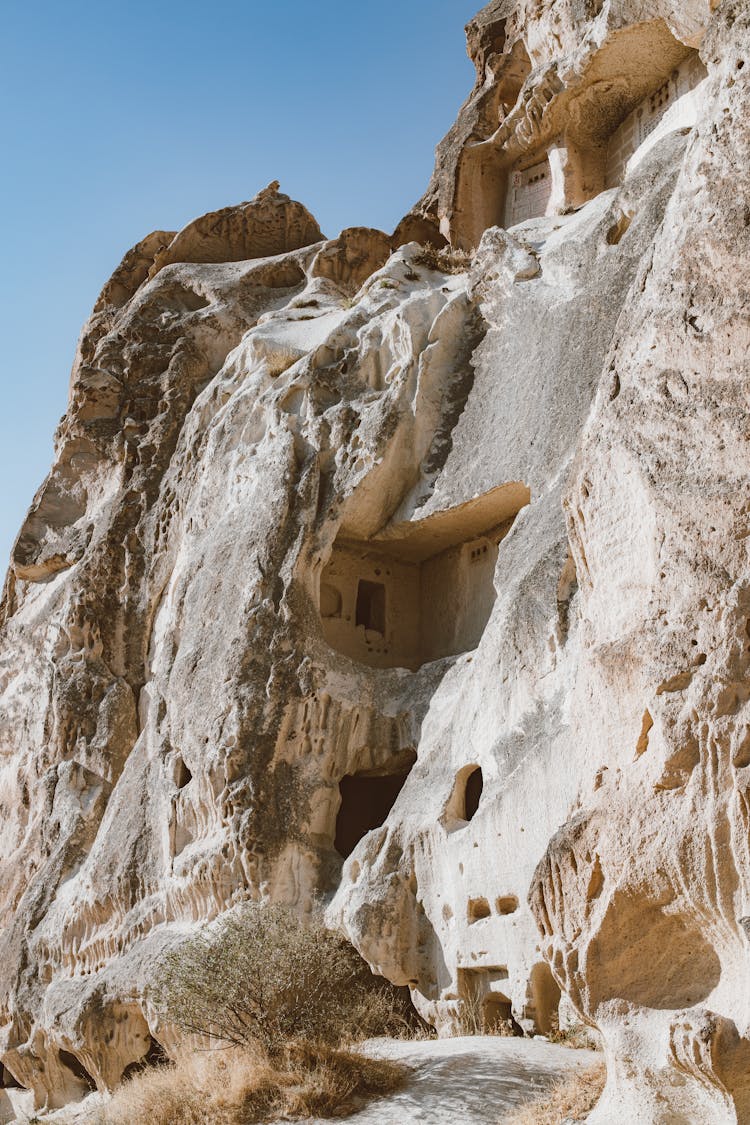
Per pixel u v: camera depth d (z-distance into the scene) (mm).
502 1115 10266
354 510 17812
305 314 22578
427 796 14773
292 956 13250
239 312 25234
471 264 19500
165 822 17594
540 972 12383
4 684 24359
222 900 16094
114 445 24234
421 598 19203
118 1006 17078
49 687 21984
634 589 9945
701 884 8375
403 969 14117
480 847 13359
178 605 19453
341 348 19250
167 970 14117
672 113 19484
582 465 10875
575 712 10172
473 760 14391
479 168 23844
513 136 22953
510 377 17078
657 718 8953
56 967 19188
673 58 19688
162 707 18922
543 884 9547
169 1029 15789
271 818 16031
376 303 19766
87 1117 14984
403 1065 12023
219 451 20000
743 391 9484
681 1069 8297
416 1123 10531
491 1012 13281
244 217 28234
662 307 10484
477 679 14836
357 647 18469
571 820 9500
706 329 9984
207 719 17141
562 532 14180
